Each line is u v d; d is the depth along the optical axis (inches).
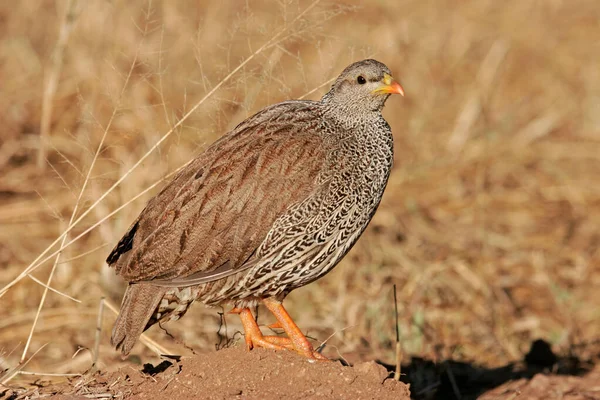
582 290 527.2
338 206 335.6
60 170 580.4
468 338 478.3
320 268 342.0
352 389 312.5
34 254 507.2
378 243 543.2
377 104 350.0
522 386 408.8
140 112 557.9
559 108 713.0
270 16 708.0
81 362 407.5
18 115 624.4
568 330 475.2
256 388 312.2
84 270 484.7
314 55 698.8
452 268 535.8
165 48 626.8
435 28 784.9
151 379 321.1
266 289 337.1
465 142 663.8
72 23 562.9
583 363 454.0
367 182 342.6
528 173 642.2
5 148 592.7
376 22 770.2
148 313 324.5
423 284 507.5
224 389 311.0
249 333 343.0
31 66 669.9
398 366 363.3
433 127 687.1
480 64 761.0
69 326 450.3
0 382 331.0
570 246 566.9
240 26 463.5
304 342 340.5
